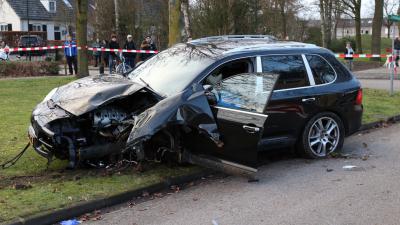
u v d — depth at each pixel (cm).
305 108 714
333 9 4288
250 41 759
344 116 765
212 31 2659
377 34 3431
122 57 1977
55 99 649
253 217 512
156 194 591
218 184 629
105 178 616
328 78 752
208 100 610
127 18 3512
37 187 578
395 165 711
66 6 5091
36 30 5797
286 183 628
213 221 502
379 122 1038
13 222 477
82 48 1802
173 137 616
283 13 3572
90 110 591
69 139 604
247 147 585
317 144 746
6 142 796
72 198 541
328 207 538
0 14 5781
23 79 1822
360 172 674
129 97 650
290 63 713
